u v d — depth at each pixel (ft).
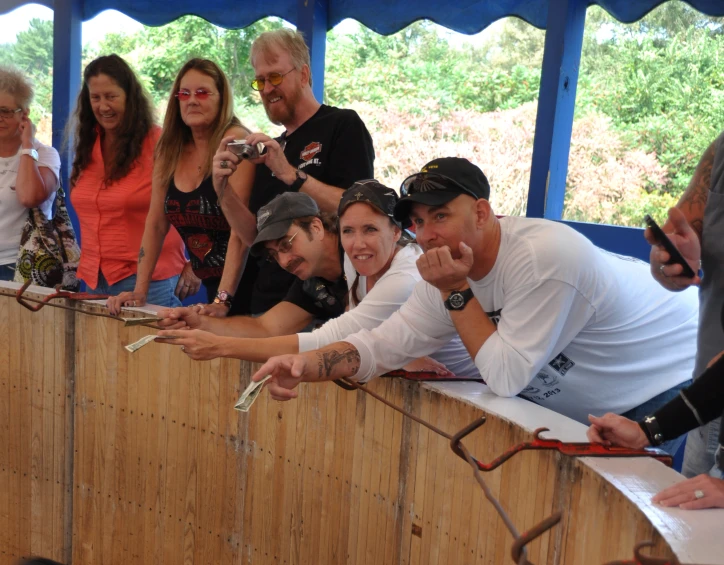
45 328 9.54
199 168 8.58
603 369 5.78
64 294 9.27
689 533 3.40
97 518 9.52
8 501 10.28
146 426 8.89
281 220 6.82
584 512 4.26
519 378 5.26
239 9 12.57
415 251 6.62
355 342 5.82
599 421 4.52
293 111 8.41
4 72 10.45
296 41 8.33
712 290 5.81
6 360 9.99
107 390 9.17
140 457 9.00
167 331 5.96
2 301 9.88
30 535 10.14
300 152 8.30
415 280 6.44
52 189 10.69
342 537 7.04
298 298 7.34
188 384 8.45
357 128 8.23
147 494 9.00
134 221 9.87
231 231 8.36
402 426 6.23
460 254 5.37
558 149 9.74
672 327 6.11
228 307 8.02
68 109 14.46
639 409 6.10
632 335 5.77
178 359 8.49
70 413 9.53
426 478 5.96
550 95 9.56
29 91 10.61
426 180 5.28
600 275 5.35
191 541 8.68
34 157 10.40
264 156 7.32
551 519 3.28
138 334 8.71
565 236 5.29
